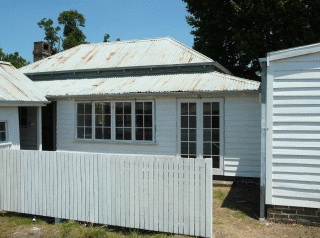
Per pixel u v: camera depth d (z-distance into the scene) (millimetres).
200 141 11359
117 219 6469
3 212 7613
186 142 11594
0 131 10938
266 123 6980
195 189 5875
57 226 6832
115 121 12641
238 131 10875
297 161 6766
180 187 5980
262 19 16984
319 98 6586
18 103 11273
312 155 6656
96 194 6648
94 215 6660
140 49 15930
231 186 10570
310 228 6594
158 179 6145
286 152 6836
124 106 12500
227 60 21625
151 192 6199
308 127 6676
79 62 16156
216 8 19016
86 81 14719
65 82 15062
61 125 13672
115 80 14117
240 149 10859
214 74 12680
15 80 12922
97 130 13023
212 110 11211
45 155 7109
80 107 13344
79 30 55281
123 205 6426
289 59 6758
